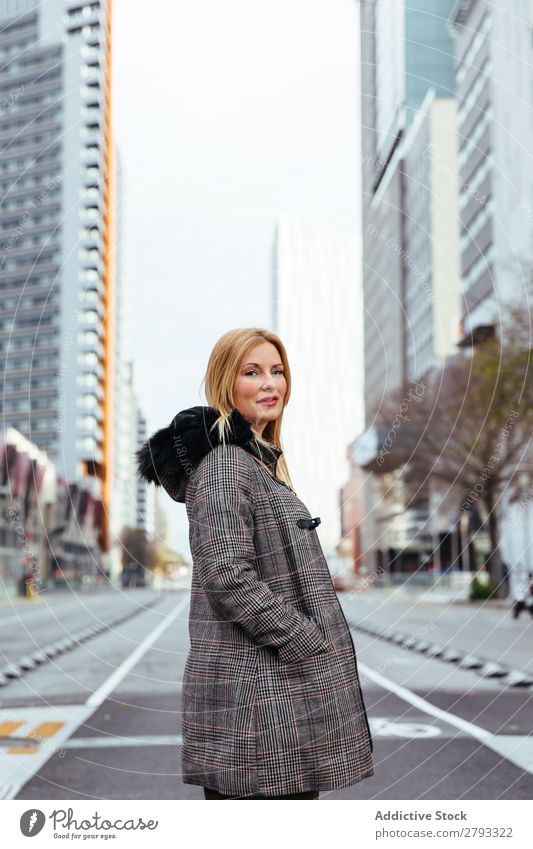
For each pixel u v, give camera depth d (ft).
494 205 103.50
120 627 46.68
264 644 5.88
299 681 5.94
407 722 17.89
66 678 25.44
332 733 5.93
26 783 12.72
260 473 6.17
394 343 150.71
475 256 122.42
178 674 26.13
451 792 11.98
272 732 5.83
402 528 105.29
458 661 29.04
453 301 136.67
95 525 54.65
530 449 65.05
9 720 18.31
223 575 5.73
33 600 79.97
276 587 6.03
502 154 99.66
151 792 12.15
